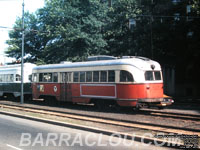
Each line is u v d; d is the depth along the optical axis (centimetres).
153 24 2517
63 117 1294
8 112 1445
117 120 1173
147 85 1448
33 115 1324
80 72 1727
